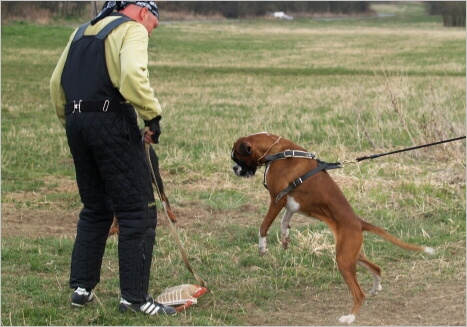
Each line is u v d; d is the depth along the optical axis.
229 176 12.09
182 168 12.60
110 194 6.37
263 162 7.43
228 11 79.50
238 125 17.16
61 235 8.99
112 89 6.18
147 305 6.50
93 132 6.20
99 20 6.36
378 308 6.96
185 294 6.77
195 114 19.27
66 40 44.41
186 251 8.45
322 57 40.53
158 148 14.45
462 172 11.93
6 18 52.56
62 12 58.44
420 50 44.12
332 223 6.91
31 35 45.59
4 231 9.08
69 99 6.33
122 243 6.40
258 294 7.24
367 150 14.04
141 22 6.35
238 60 38.62
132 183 6.31
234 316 6.64
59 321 6.34
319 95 23.41
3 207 10.19
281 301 7.12
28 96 22.45
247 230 9.23
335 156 13.36
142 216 6.39
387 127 15.80
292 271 7.86
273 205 7.32
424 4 111.44
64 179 12.05
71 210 10.19
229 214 10.08
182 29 60.47
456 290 7.35
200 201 10.64
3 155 13.52
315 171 7.11
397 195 10.68
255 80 28.72
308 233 8.73
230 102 21.83
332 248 8.41
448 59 37.62
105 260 8.17
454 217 9.84
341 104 20.44
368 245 8.77
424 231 9.10
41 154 13.87
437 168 12.46
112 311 6.52
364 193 10.73
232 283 7.56
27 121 17.80
